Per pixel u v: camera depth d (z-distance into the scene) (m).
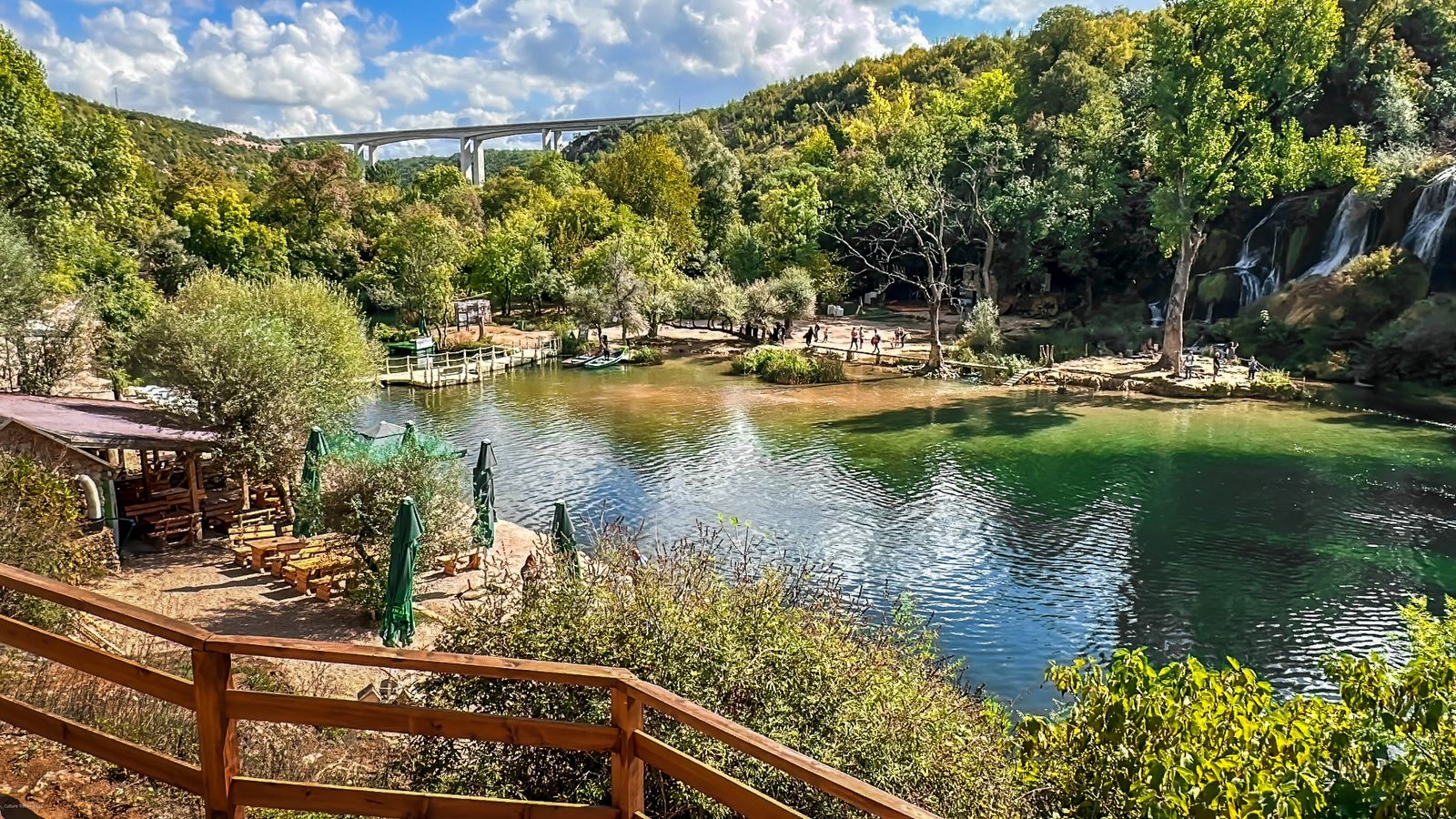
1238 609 17.97
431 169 103.12
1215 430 32.69
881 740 7.17
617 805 3.47
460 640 7.89
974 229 62.69
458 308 61.09
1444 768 5.70
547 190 90.75
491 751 6.81
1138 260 56.12
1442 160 42.56
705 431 33.72
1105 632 17.12
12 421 16.84
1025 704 14.61
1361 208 44.75
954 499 25.20
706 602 7.87
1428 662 6.39
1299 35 39.41
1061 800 7.80
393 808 3.59
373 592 16.39
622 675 3.35
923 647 11.53
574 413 37.31
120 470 22.02
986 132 61.88
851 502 24.98
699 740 6.62
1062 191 54.31
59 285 34.56
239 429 20.38
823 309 68.19
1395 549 20.97
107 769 5.43
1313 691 14.91
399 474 17.55
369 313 70.50
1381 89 48.56
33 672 8.07
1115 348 48.66
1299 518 23.22
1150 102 42.72
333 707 3.49
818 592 9.48
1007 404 38.44
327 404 22.38
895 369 47.56
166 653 11.84
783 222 68.12
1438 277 40.44
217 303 27.62
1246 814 5.59
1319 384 40.00
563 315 65.75
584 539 22.22
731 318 57.47
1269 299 45.62
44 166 43.09
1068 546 21.52
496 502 25.25
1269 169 40.81
